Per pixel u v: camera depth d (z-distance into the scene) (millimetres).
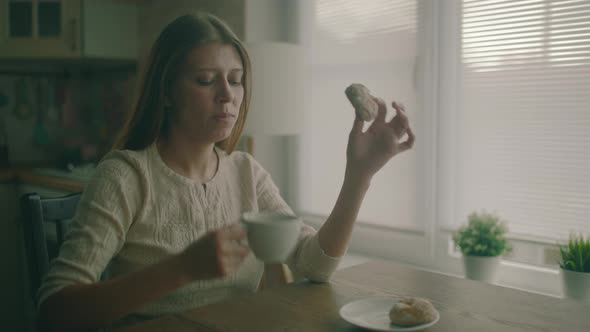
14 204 2701
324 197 2361
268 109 1882
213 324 852
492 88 1757
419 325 818
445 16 1862
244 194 1238
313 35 2355
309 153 2416
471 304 959
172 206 1081
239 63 1081
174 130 1114
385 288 1062
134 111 1107
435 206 1930
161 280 733
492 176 1779
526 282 1695
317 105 2359
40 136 3186
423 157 1964
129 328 832
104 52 2734
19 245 2693
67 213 1217
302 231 1183
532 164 1676
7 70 3066
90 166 2805
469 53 1810
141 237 1052
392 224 2088
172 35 1046
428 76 1920
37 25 2723
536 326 849
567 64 1573
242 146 2289
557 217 1630
